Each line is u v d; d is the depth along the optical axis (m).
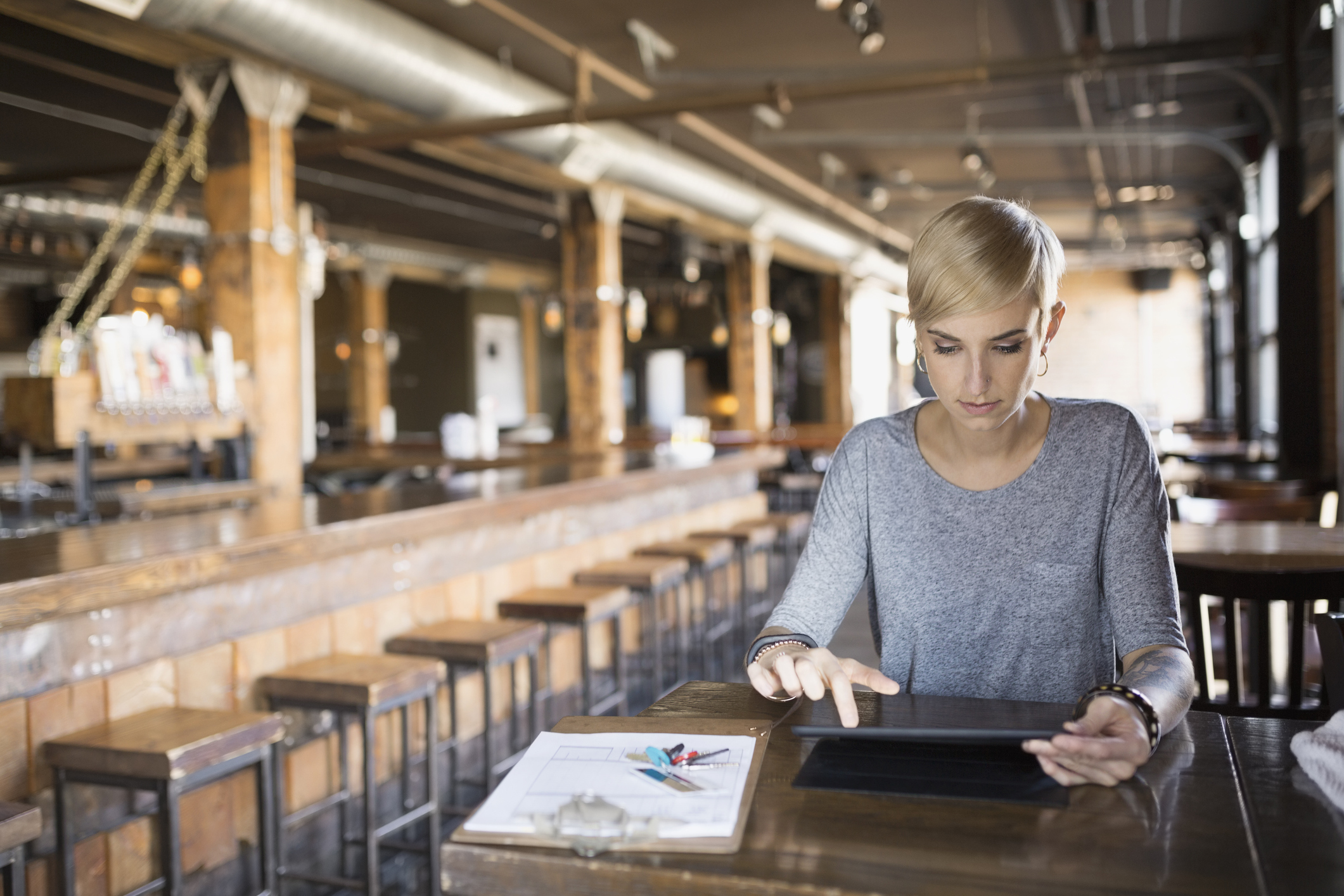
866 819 0.93
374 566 3.27
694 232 11.75
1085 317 16.05
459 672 3.57
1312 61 6.11
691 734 1.15
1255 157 8.95
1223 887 0.80
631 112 5.83
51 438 3.84
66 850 2.15
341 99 6.11
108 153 8.90
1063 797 0.97
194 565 2.42
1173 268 15.45
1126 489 1.27
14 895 1.67
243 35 4.54
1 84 7.00
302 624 2.97
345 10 4.87
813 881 0.82
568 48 6.76
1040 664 1.30
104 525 2.89
